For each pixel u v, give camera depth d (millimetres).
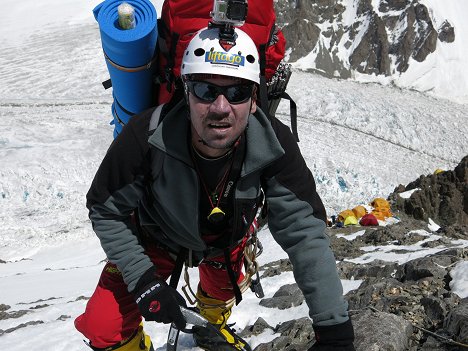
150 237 2916
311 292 2436
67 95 82250
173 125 2426
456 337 3455
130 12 2898
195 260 2912
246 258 3064
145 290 2482
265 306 5215
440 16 122812
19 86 83375
